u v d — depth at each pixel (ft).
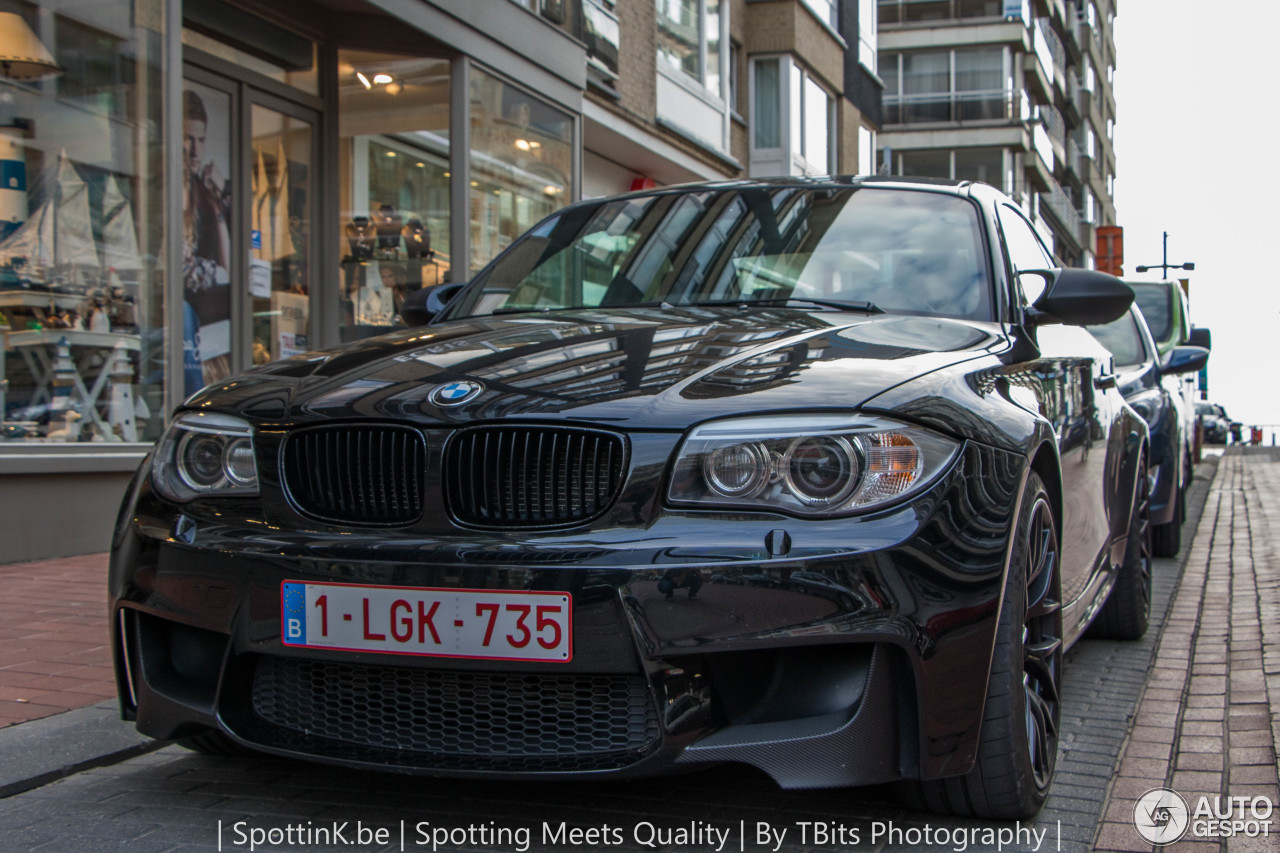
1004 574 7.71
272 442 8.23
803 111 63.16
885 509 7.28
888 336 9.11
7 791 9.18
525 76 33.65
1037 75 138.21
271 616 7.86
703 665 7.23
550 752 7.46
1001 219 11.88
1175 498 23.76
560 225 13.26
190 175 26.45
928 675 7.25
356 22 30.25
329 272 30.63
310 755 7.80
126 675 8.90
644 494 7.37
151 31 22.39
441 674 7.63
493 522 7.62
